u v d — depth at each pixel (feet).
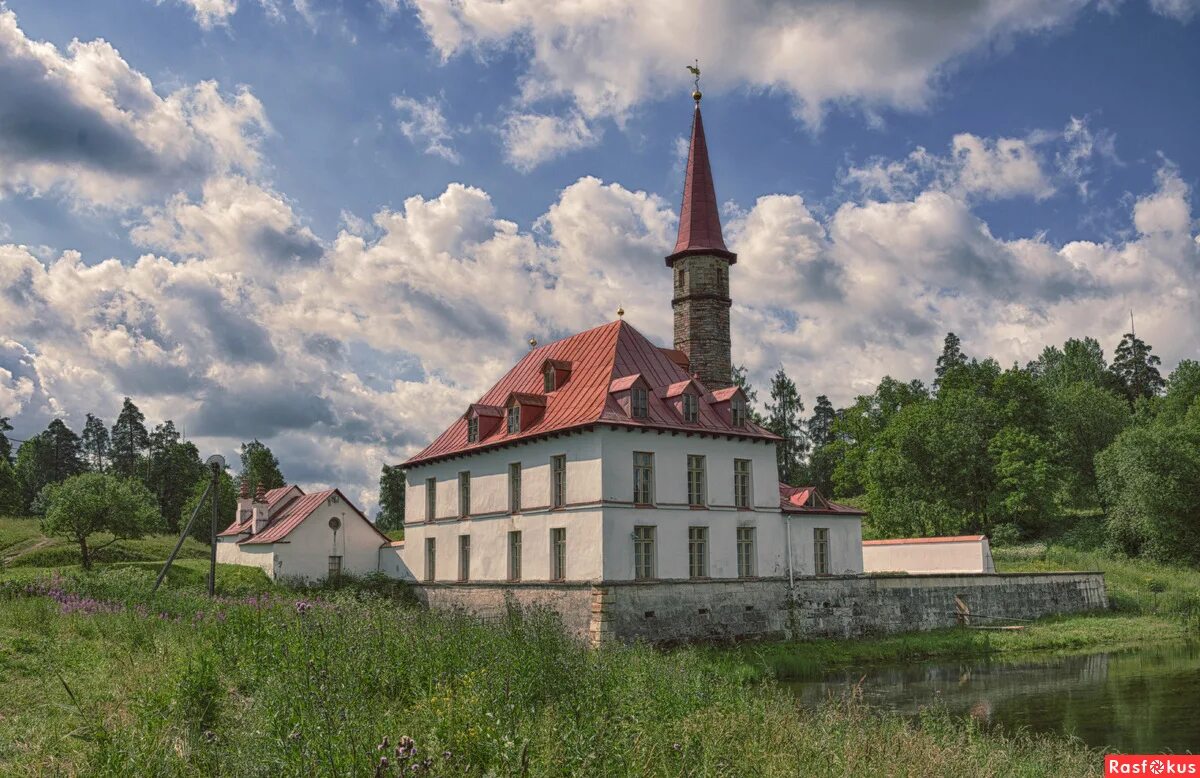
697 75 167.22
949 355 382.22
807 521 135.54
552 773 31.99
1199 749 65.31
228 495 257.55
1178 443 220.64
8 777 32.50
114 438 381.19
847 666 111.24
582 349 138.31
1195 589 182.80
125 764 32.07
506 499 130.93
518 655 45.88
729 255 158.40
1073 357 398.42
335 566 162.61
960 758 47.03
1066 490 273.75
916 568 171.73
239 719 40.96
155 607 78.28
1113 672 103.65
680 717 44.73
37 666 52.80
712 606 118.62
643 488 117.50
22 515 290.56
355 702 35.70
